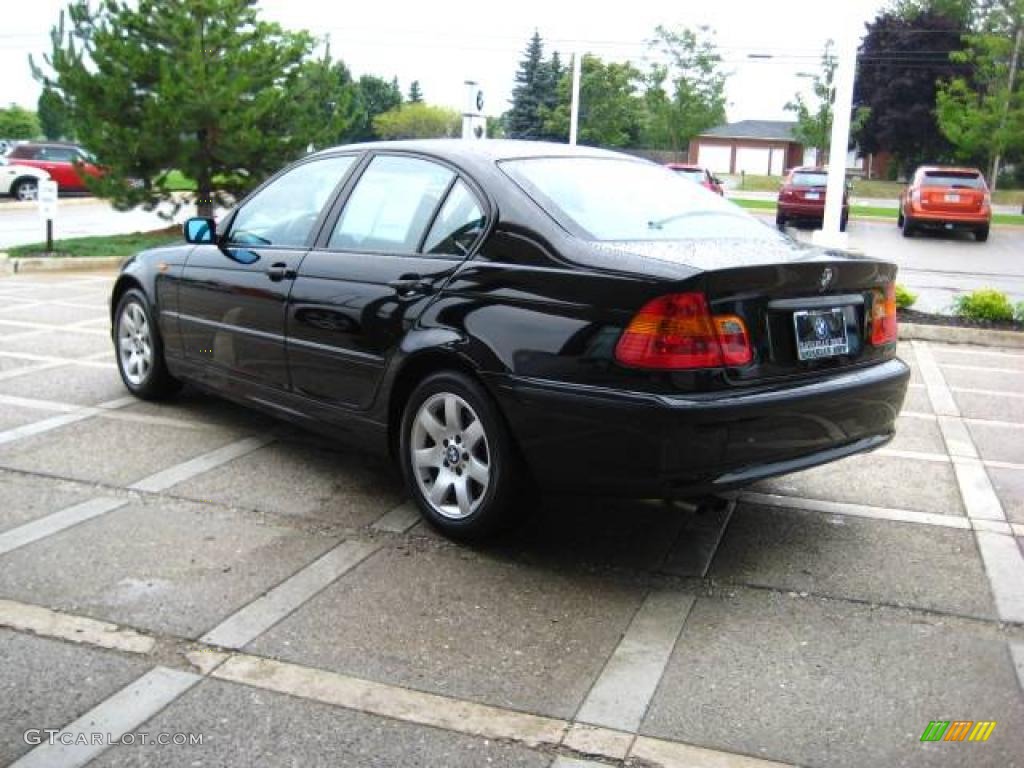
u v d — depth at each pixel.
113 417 6.21
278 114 16.42
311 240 5.14
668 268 3.73
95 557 4.16
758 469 3.89
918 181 24.19
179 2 15.60
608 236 4.15
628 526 4.64
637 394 3.70
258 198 5.69
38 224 22.03
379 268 4.64
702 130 50.31
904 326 9.98
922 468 5.59
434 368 4.42
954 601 3.93
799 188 26.06
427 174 4.72
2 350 8.02
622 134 55.03
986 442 6.14
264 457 5.52
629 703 3.16
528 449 3.98
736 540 4.50
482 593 3.91
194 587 3.90
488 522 4.19
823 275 4.05
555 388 3.85
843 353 4.23
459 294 4.24
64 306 10.29
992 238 25.06
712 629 3.66
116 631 3.55
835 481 5.34
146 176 16.09
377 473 5.30
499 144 4.86
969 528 4.70
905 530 4.66
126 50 15.35
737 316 3.80
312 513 4.71
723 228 4.62
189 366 5.98
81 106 15.95
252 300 5.32
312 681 3.25
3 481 5.05
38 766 2.79
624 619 3.72
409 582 3.99
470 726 3.02
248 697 3.15
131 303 6.50
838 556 4.34
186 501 4.83
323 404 4.96
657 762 2.87
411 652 3.45
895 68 59.34
